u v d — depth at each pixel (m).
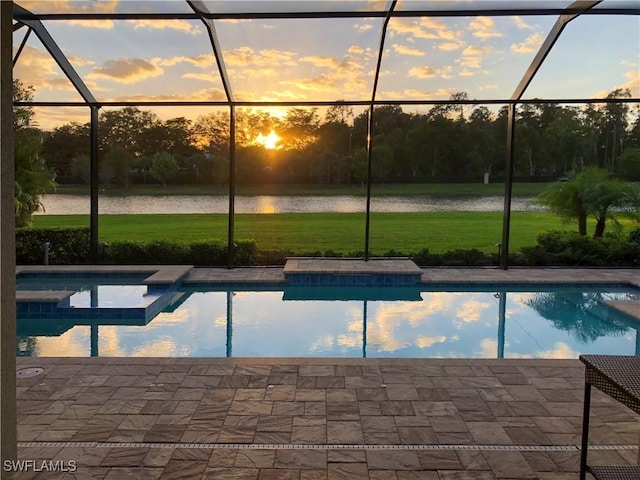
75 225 11.59
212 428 3.21
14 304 1.47
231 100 8.25
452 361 4.42
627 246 9.24
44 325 6.57
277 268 9.15
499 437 3.12
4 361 1.43
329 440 3.06
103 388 3.81
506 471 2.75
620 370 2.22
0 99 1.36
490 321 6.82
